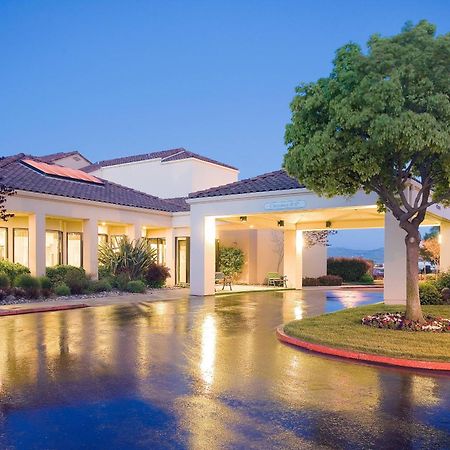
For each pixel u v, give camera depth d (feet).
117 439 16.84
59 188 72.54
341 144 34.63
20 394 21.84
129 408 20.02
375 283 124.47
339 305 61.57
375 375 25.43
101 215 75.66
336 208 59.88
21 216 71.00
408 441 16.79
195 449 16.03
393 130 31.01
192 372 25.86
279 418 18.92
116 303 59.67
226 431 17.58
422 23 35.12
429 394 22.15
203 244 73.10
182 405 20.42
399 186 37.96
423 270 139.03
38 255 65.92
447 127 32.19
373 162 33.99
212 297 71.31
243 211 68.80
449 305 51.96
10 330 38.73
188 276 88.22
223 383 23.73
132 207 80.07
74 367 26.71
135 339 35.27
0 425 18.13
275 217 78.38
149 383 23.68
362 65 33.88
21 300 57.72
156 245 92.48
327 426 18.11
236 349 32.07
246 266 102.89
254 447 16.20
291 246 93.40
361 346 30.27
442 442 16.71
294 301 66.85
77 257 77.41
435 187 42.24
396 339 32.37
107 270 76.64
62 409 19.88
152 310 53.31
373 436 17.20
